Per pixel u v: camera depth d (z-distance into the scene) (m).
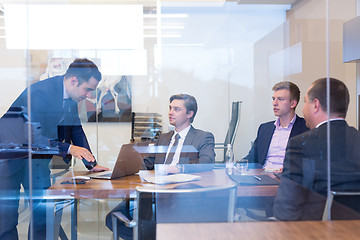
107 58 2.38
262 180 1.56
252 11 2.48
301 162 1.47
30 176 1.87
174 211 1.34
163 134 1.94
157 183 1.56
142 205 1.52
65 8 2.39
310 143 1.47
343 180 1.43
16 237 1.80
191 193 1.32
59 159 1.96
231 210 1.33
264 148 2.02
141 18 2.47
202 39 2.53
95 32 2.41
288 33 2.34
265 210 1.45
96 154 2.12
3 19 2.29
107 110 2.23
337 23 1.85
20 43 2.29
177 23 2.50
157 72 2.43
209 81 2.50
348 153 1.46
